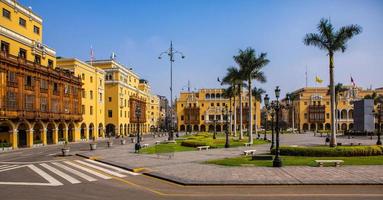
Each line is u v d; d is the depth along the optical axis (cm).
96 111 7838
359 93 12638
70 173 2034
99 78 8069
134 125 10575
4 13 4938
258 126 12681
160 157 2870
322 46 3384
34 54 5519
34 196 1364
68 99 6303
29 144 5034
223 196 1338
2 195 1388
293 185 1558
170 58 5138
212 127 12900
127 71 10100
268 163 2312
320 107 12656
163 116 17612
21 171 2156
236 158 2650
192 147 4050
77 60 6875
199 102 13038
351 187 1495
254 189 1479
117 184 1645
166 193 1415
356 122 7188
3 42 4697
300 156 2709
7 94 4550
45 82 5522
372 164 2206
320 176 1744
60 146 5144
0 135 4825
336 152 2650
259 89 7875
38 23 5925
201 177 1770
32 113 5041
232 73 5184
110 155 3181
